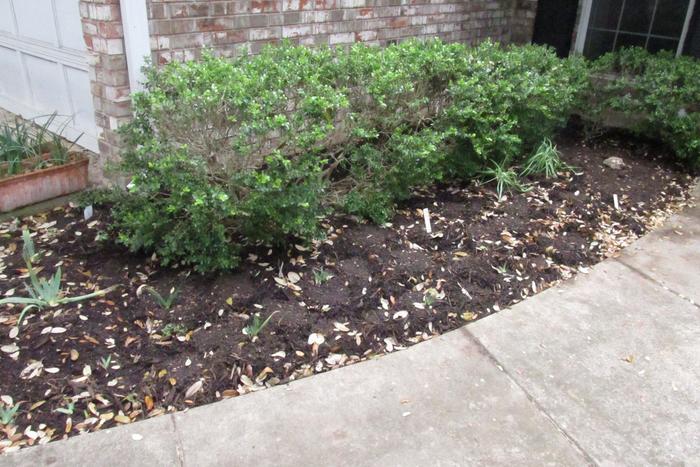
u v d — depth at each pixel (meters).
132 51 3.58
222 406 2.45
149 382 2.52
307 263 3.37
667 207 4.56
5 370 2.54
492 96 4.20
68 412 2.36
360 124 3.69
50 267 3.27
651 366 2.81
